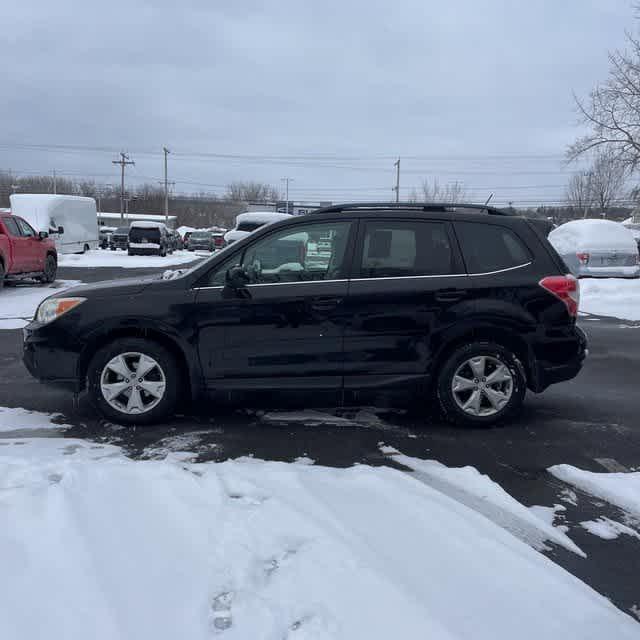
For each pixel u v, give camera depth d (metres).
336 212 4.70
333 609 2.21
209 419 4.85
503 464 4.04
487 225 4.71
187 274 4.64
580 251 14.39
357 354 4.55
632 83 16.58
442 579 2.47
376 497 3.23
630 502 3.44
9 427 4.58
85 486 3.14
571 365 4.70
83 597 2.22
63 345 4.53
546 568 2.69
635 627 2.29
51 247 15.93
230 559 2.51
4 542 2.53
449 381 4.64
